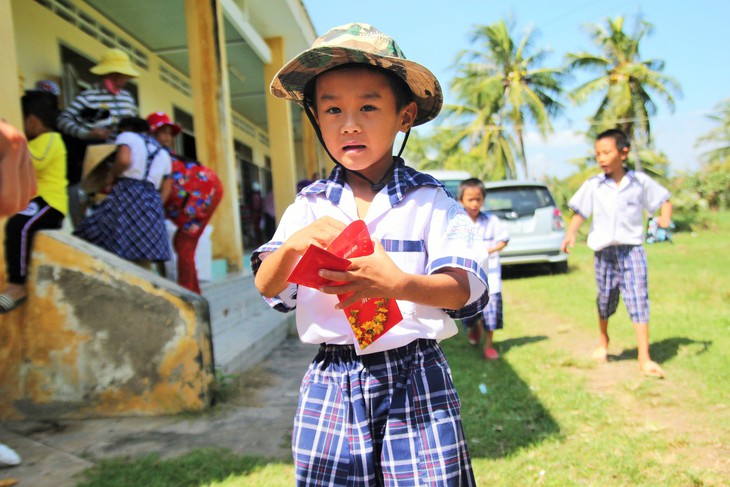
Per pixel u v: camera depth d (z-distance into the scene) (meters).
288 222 1.54
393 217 1.43
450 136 32.22
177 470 2.62
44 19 5.86
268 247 1.49
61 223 3.55
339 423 1.38
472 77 29.80
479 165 30.23
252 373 4.29
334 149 1.46
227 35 8.36
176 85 9.27
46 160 3.37
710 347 4.43
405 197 1.45
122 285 3.37
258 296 6.26
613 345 4.78
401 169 1.50
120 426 3.23
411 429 1.35
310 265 1.16
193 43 6.21
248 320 5.72
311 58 1.42
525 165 28.89
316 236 1.31
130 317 3.39
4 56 3.17
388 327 1.37
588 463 2.63
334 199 1.50
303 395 1.47
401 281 1.23
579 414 3.24
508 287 8.52
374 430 1.37
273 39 10.00
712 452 2.71
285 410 3.47
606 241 4.11
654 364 3.92
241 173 13.59
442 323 1.43
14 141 1.90
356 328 1.36
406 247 1.42
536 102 27.77
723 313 5.66
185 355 3.40
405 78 1.49
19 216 3.33
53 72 5.98
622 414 3.23
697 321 5.36
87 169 3.88
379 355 1.39
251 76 10.56
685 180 29.61
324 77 1.45
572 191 25.88
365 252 1.26
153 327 3.39
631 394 3.54
